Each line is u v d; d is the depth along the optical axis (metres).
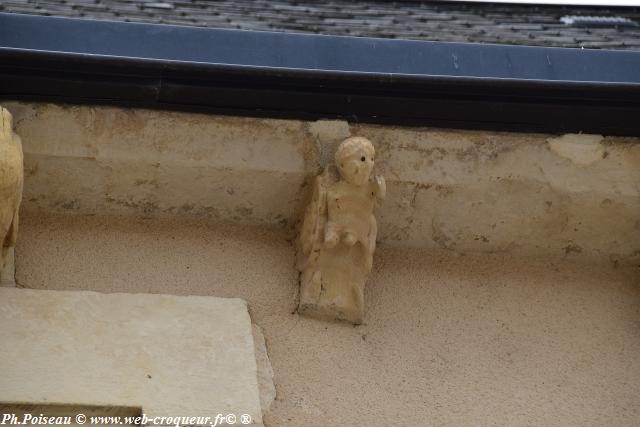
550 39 11.53
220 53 8.06
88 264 8.02
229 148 8.32
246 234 8.58
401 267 8.60
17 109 8.09
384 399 7.43
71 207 8.45
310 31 10.86
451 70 8.18
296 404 7.24
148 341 7.31
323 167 8.33
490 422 7.39
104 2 11.59
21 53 7.74
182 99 8.10
